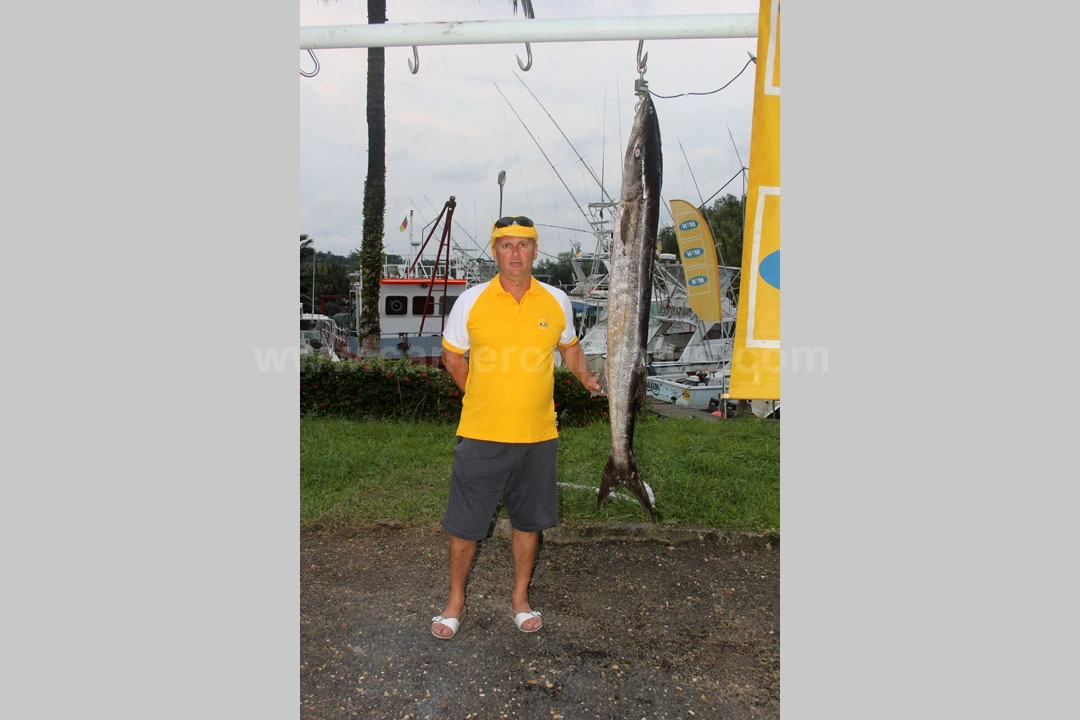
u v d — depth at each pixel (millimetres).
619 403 2932
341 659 2758
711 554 3752
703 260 4625
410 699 2523
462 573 2936
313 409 7340
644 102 2693
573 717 2439
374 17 8508
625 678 2662
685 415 9688
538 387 2762
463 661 2754
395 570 3523
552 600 3242
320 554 3703
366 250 9492
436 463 5242
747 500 4422
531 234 2686
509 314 2715
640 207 2758
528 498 2885
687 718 2447
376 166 9297
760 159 2482
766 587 3395
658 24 2623
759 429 7141
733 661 2787
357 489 4594
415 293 12133
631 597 3281
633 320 2852
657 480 4762
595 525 3943
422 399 7355
